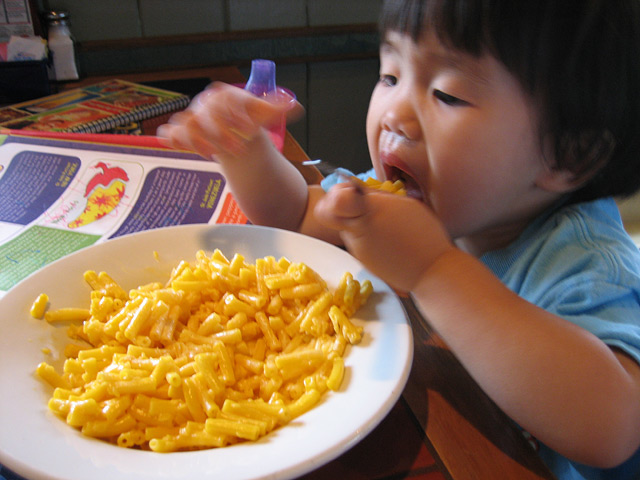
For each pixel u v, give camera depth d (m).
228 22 1.71
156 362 0.51
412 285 0.55
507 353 0.50
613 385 0.49
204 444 0.45
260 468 0.38
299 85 1.89
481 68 0.54
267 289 0.61
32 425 0.43
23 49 1.32
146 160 0.90
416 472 0.46
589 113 0.56
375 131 0.69
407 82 0.61
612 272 0.59
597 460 0.51
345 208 0.52
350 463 0.46
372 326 0.55
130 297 0.60
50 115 1.14
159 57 1.67
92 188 0.86
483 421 0.51
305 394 0.49
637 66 0.56
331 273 0.64
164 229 0.69
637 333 0.55
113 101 1.24
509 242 0.75
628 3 0.54
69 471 0.38
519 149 0.59
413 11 0.56
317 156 2.04
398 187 0.66
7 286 0.67
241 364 0.55
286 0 1.74
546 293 0.62
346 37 1.84
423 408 0.52
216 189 0.86
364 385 0.48
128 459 0.40
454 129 0.58
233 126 0.66
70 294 0.59
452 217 0.64
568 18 0.52
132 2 1.59
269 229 0.70
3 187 0.87
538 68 0.53
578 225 0.65
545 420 0.50
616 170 0.65
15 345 0.52
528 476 0.46
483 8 0.52
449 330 0.53
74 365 0.52
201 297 0.62
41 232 0.78
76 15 1.56
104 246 0.65
